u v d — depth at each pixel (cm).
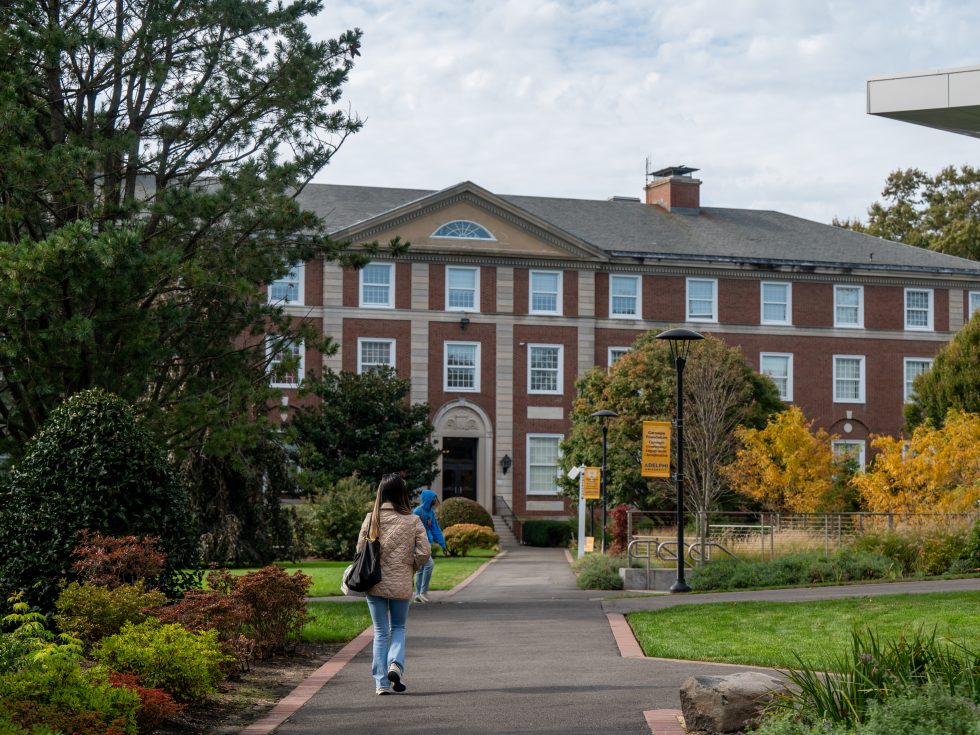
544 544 5150
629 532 2872
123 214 1969
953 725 704
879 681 803
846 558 2591
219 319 2161
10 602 1286
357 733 911
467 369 5469
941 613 1623
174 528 1400
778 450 3756
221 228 2170
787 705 804
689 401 4041
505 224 5512
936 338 5959
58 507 1330
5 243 1722
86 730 779
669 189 6197
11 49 1875
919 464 3341
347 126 2264
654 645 1409
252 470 3102
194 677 1002
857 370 5878
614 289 5653
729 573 2573
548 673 1202
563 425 5541
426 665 1286
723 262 5703
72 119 2103
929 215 7844
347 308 5328
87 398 1397
